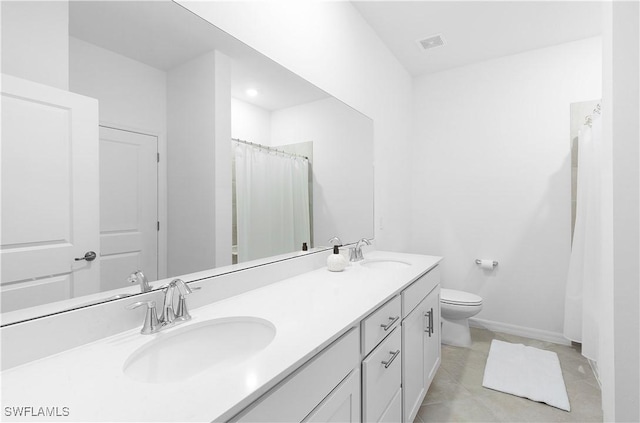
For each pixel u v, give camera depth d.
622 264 1.18
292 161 1.71
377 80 2.60
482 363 2.35
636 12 1.18
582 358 2.40
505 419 1.73
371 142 2.50
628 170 1.17
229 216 1.36
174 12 1.13
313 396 0.83
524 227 2.86
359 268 1.85
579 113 2.61
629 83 1.18
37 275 0.79
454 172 3.18
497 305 2.98
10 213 0.75
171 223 1.13
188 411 0.57
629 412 1.16
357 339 1.06
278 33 1.60
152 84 1.06
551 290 2.74
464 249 3.13
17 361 0.73
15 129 0.75
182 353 0.93
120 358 0.77
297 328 0.93
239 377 0.67
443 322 2.71
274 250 1.58
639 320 1.15
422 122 3.34
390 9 2.28
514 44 2.72
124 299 0.93
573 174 2.63
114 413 0.56
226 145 1.34
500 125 2.95
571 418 1.73
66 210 0.85
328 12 1.99
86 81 0.89
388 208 2.81
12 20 0.75
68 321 0.82
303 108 1.78
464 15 2.33
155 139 1.07
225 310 1.11
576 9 2.23
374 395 1.17
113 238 0.95
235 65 1.37
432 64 3.09
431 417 1.75
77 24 0.88
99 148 0.92
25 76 0.77
